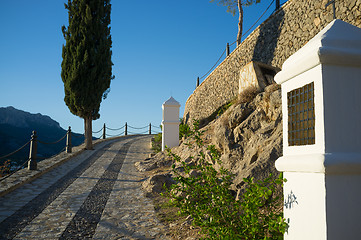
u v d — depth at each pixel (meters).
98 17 14.84
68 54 14.68
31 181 7.60
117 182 7.71
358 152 1.76
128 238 3.74
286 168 2.05
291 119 2.14
